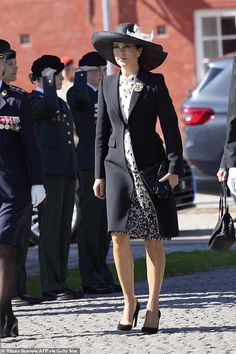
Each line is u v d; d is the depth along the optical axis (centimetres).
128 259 2298
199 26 6288
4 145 2212
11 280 2216
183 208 4025
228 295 2703
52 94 2739
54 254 2761
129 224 2275
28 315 2531
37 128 2781
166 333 2275
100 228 2875
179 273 3064
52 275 2761
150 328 2267
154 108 2283
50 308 2627
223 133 4116
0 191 2203
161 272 2300
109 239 2884
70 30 6300
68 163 2784
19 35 6334
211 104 4156
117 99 2288
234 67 2262
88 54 2898
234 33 6297
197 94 4209
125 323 2295
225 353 2078
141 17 6288
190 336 2239
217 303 2600
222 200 2303
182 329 2311
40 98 2770
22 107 2225
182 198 4003
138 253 3422
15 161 2220
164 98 2278
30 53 6328
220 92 4166
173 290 2798
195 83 6297
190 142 4178
